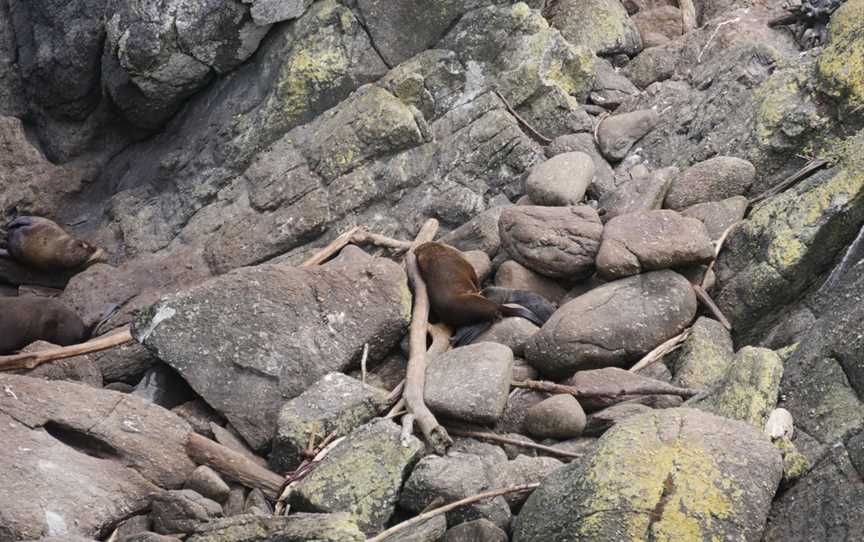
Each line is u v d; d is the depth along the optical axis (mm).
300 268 18812
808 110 19672
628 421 14219
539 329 18047
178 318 18266
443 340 18688
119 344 19609
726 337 17578
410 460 15680
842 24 19969
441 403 16672
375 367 18688
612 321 17578
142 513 16172
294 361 17969
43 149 24609
